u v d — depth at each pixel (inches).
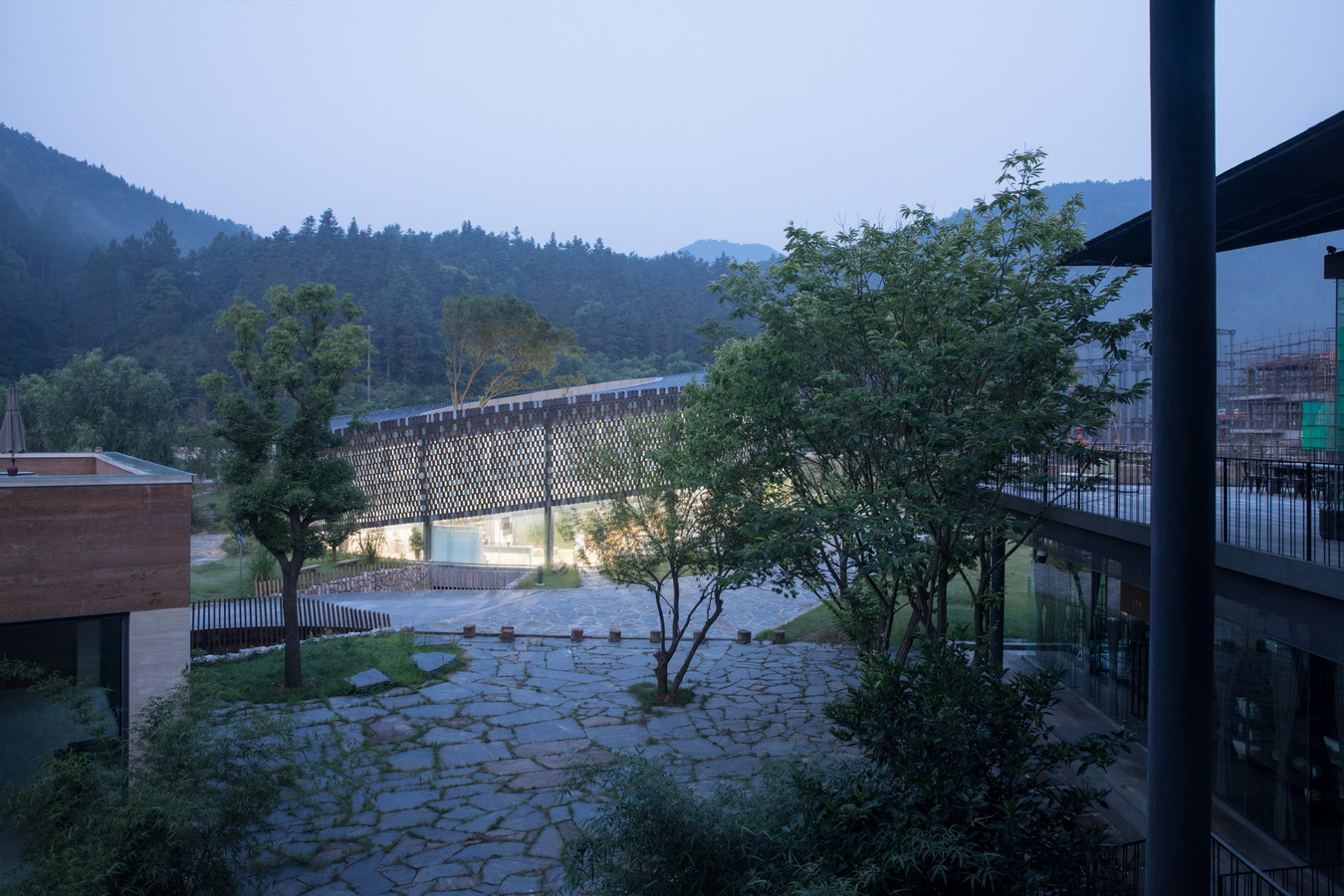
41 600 354.0
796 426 493.4
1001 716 233.5
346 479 653.9
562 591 1091.3
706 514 610.9
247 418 624.7
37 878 257.8
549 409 1264.8
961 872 211.3
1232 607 331.3
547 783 482.9
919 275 447.8
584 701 638.5
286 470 629.6
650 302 4564.5
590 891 265.4
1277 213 482.3
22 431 460.1
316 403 626.2
